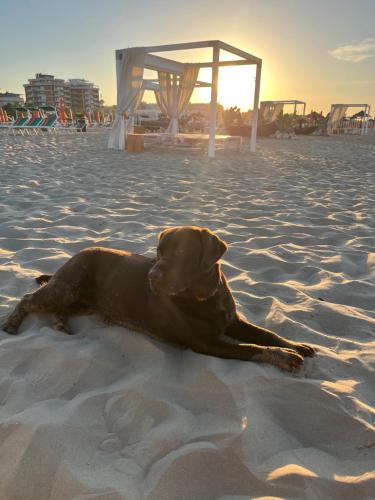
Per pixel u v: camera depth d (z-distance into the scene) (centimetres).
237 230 342
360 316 196
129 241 293
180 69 1176
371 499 101
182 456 109
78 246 285
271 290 225
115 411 129
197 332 160
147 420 125
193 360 155
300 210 421
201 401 134
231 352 156
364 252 290
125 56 961
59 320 183
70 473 105
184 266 151
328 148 1363
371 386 146
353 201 475
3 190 471
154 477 104
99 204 421
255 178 638
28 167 660
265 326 188
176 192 497
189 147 1048
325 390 138
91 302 188
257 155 1035
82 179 571
